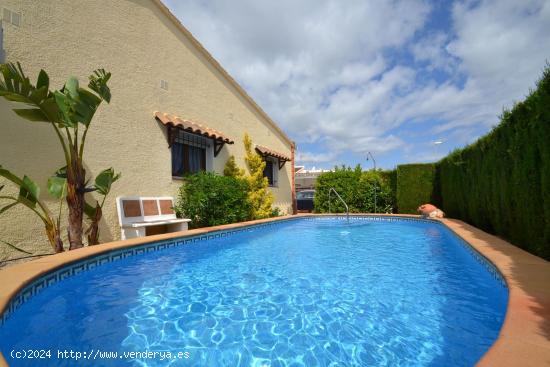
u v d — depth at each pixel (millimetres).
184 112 8969
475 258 4629
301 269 4652
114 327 2578
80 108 4691
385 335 2406
